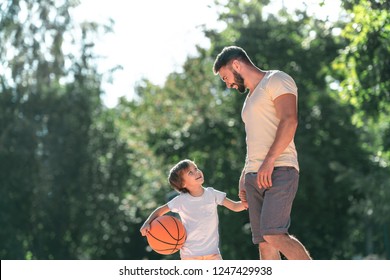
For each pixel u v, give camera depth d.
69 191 66.75
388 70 29.97
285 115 10.50
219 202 12.59
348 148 56.69
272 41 56.16
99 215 69.06
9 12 63.47
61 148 65.75
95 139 68.56
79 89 65.94
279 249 10.62
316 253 57.22
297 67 55.84
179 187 12.50
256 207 11.04
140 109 66.75
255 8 57.56
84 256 71.38
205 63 62.44
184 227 12.48
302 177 54.81
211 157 58.91
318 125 56.72
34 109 64.62
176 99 64.06
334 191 56.34
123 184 70.19
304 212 56.34
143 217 72.81
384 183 49.91
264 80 10.78
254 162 10.90
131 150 70.69
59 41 64.12
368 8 28.59
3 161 63.31
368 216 55.00
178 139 59.97
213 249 12.51
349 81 31.73
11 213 64.69
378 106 31.73
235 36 57.31
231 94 59.25
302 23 56.28
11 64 63.28
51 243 67.62
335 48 53.25
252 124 10.89
